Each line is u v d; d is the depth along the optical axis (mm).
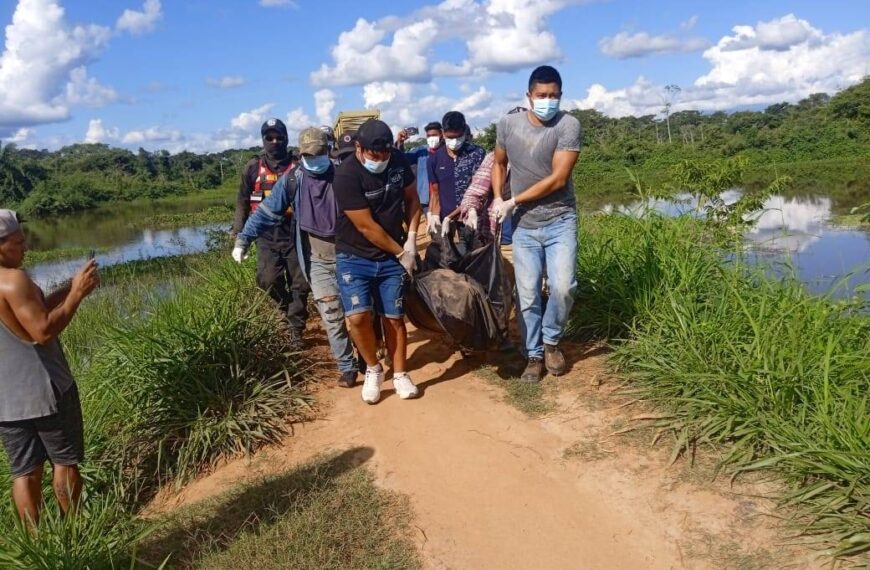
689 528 3326
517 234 4770
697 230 6016
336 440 4535
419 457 4188
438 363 5445
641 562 3199
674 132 74875
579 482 3783
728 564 3082
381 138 4281
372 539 3545
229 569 3451
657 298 5047
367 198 4469
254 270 7008
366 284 4660
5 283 3482
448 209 6551
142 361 5113
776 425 3635
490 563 3320
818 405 3555
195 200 77688
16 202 69938
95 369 5535
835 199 24219
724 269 5164
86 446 4684
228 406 4891
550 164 4551
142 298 8414
